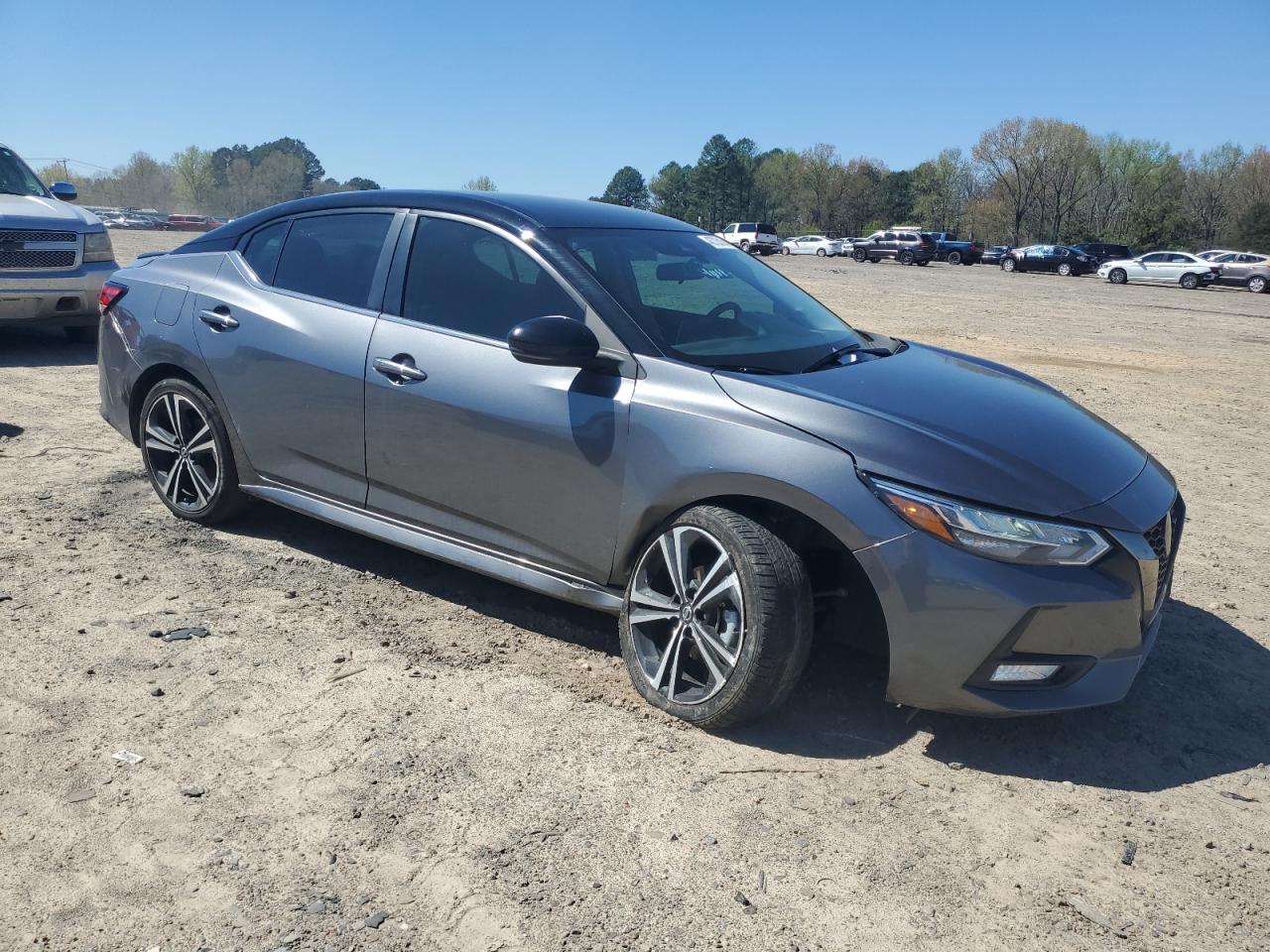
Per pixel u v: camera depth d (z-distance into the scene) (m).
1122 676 3.14
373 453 4.00
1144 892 2.62
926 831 2.81
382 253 4.12
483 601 4.16
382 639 3.77
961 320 18.05
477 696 3.39
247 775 2.89
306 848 2.60
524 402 3.57
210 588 4.14
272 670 3.49
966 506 2.96
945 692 3.04
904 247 51.66
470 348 3.74
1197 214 91.56
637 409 3.35
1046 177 96.38
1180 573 5.06
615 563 3.48
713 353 3.53
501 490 3.67
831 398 3.25
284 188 133.38
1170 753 3.31
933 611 2.97
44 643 3.61
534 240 3.76
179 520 4.88
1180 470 7.27
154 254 5.08
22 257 8.52
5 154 9.66
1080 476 3.19
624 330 3.50
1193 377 12.23
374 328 3.99
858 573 3.33
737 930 2.39
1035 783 3.08
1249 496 6.62
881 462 3.03
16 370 8.33
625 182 162.25
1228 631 4.34
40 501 5.07
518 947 2.30
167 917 2.34
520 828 2.72
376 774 2.92
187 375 4.67
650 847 2.67
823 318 4.27
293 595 4.11
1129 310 23.77
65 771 2.87
